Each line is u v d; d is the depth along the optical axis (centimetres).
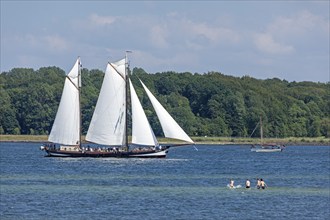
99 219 18950
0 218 18988
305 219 19300
